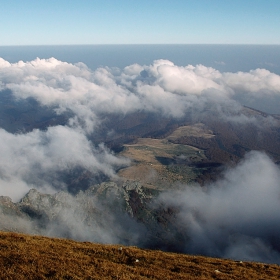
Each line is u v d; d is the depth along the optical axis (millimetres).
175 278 25094
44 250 28609
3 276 21312
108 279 22656
